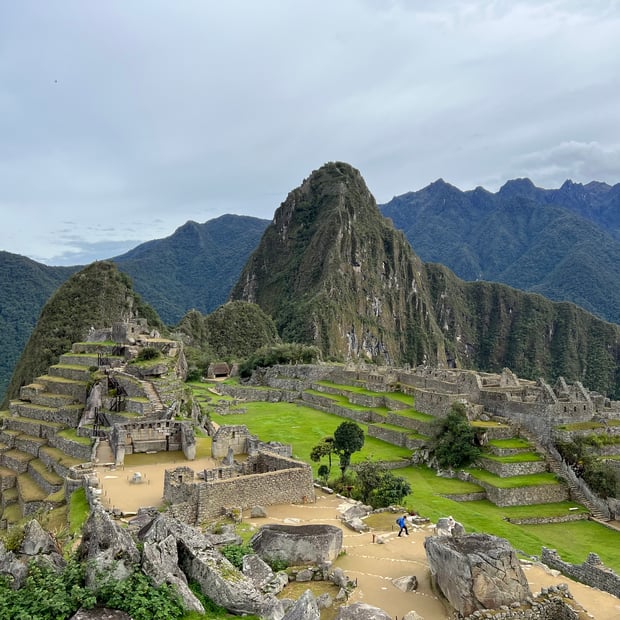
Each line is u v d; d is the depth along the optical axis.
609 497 54.06
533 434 63.84
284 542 21.83
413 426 73.06
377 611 16.89
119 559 16.48
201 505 26.97
